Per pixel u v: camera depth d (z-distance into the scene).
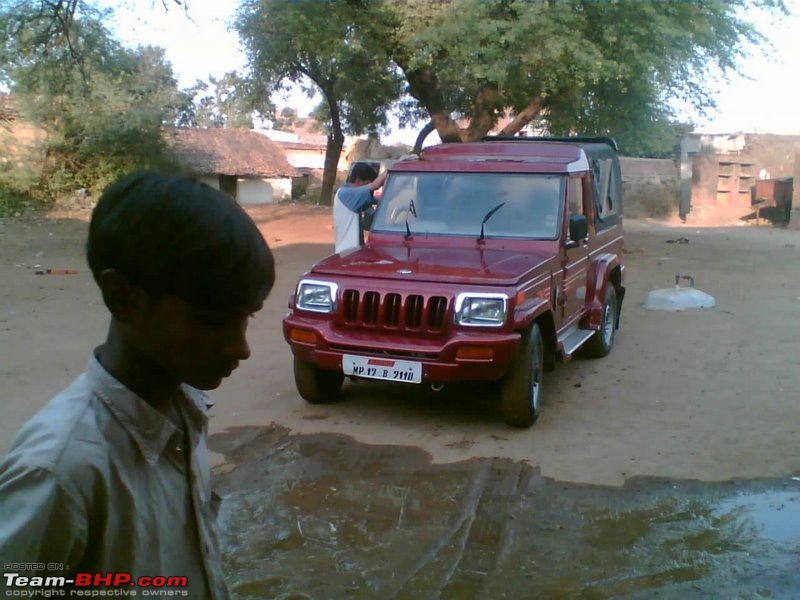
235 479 5.10
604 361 8.35
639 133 20.45
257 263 1.30
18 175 25.42
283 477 5.14
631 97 19.00
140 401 1.30
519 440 5.88
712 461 5.47
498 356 5.59
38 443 1.22
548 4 15.86
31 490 1.18
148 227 1.24
